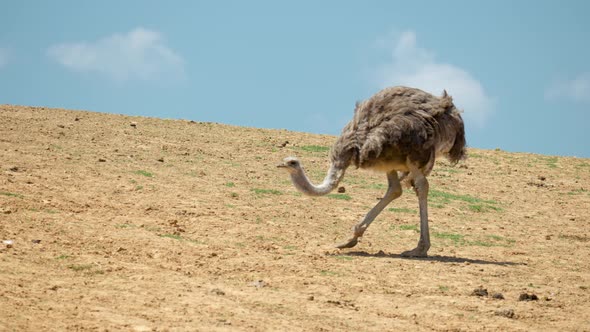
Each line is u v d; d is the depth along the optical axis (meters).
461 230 51.59
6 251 33.69
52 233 37.97
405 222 51.47
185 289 31.06
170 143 70.44
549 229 55.09
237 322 27.20
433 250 44.84
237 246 40.59
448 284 36.22
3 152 57.16
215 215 47.00
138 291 30.14
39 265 32.38
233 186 56.47
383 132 40.28
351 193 59.06
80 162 57.41
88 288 29.89
